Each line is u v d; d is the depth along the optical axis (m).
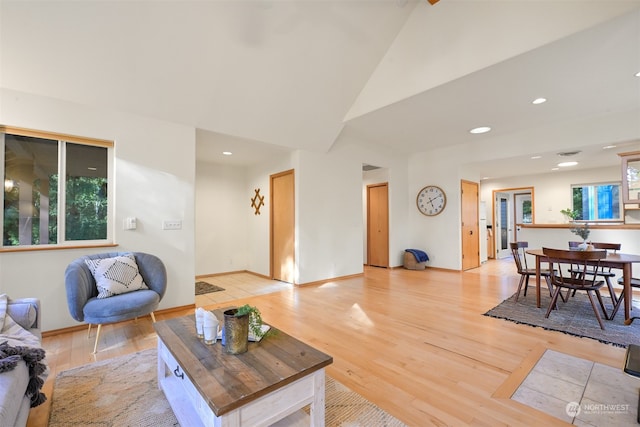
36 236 2.80
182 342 1.64
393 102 3.60
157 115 3.28
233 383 1.23
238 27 2.80
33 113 2.69
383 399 1.78
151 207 3.29
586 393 1.83
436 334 2.76
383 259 6.57
